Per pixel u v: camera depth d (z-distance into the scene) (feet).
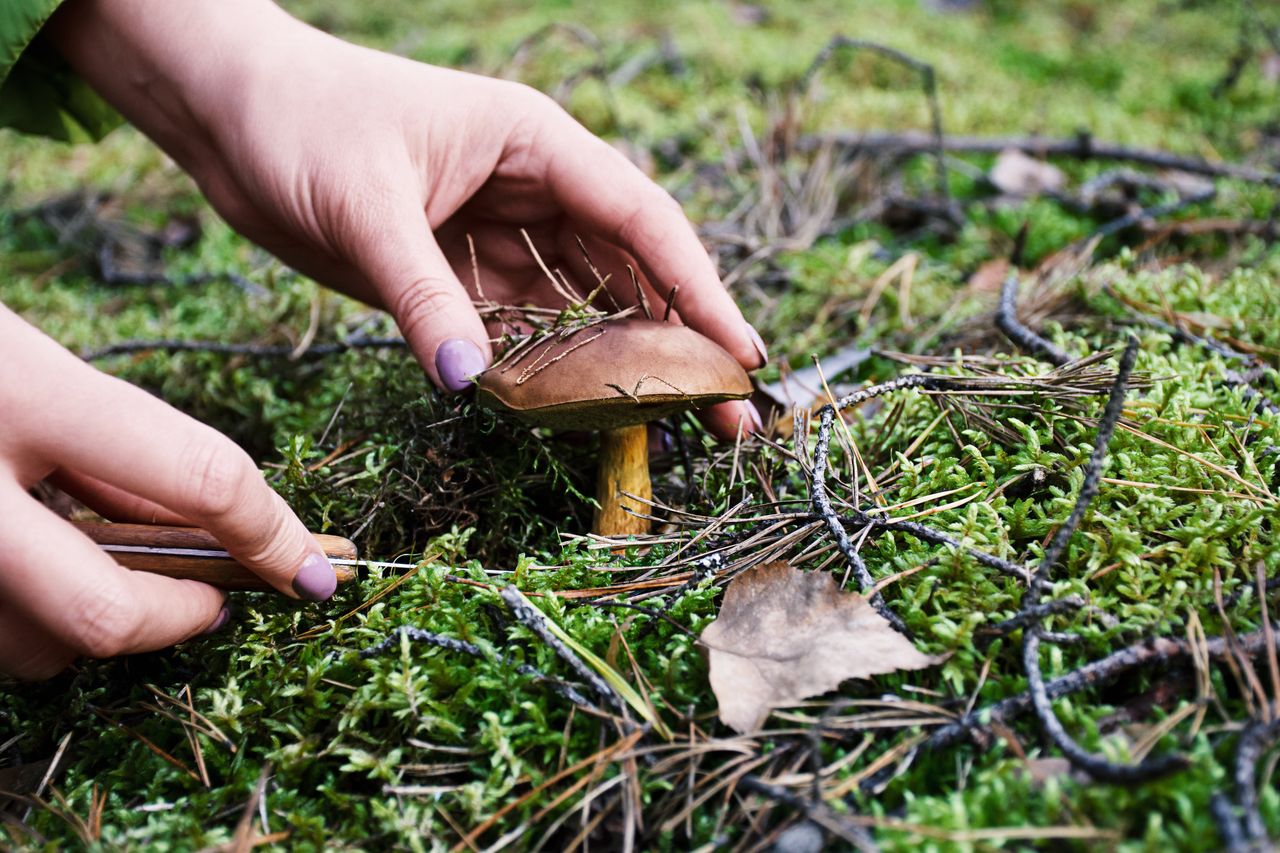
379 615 0.97
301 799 0.89
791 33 2.77
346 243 1.13
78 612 0.87
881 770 0.84
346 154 1.13
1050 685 0.85
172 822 0.87
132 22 1.21
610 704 0.89
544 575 1.00
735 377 1.02
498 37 2.71
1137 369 1.12
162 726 0.96
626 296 1.27
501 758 0.88
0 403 0.86
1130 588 0.91
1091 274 1.40
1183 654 0.86
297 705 0.95
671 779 0.86
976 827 0.80
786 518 1.02
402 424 1.19
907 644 0.88
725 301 1.15
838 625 0.90
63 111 1.46
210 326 1.53
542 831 0.85
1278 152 1.94
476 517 1.10
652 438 1.22
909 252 1.67
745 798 0.84
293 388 1.40
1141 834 0.79
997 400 1.11
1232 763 0.82
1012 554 0.97
